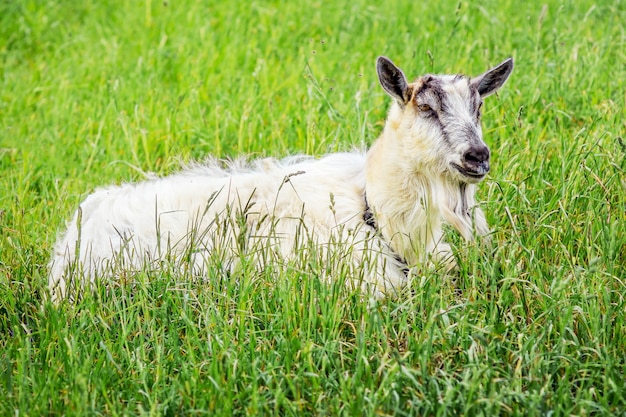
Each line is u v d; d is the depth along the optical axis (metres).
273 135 11.10
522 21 13.85
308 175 8.76
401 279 8.30
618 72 11.77
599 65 11.87
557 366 6.92
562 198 8.61
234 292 7.74
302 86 12.47
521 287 7.64
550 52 12.62
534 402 6.34
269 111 11.71
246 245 8.26
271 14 15.17
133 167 10.30
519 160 9.54
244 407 6.66
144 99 12.63
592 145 9.33
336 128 10.93
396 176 8.20
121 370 7.04
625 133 10.12
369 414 6.34
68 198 10.20
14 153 11.66
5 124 12.57
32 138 12.13
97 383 6.83
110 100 12.52
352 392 6.69
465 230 8.09
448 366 6.88
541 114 10.90
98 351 7.27
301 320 7.27
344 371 6.90
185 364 6.91
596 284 7.60
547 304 7.39
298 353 7.00
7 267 8.50
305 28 14.75
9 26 15.95
